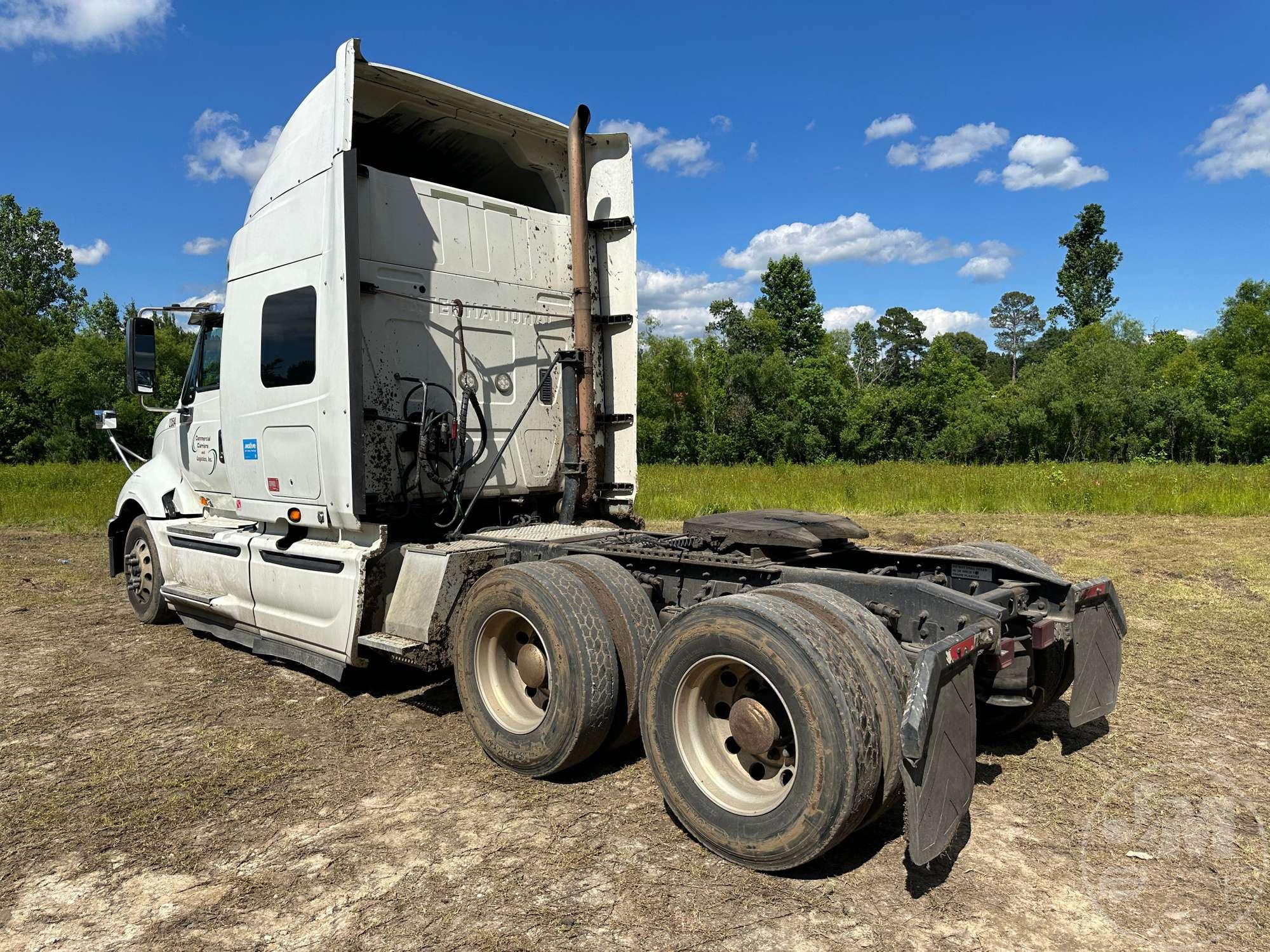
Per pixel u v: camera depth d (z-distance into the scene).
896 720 2.97
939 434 46.22
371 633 4.86
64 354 38.41
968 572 4.29
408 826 3.49
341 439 4.83
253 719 4.84
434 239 5.29
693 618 3.28
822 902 2.87
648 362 49.38
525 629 4.07
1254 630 6.41
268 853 3.28
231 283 5.93
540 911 2.83
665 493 17.67
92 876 3.12
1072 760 4.10
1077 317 84.50
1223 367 48.84
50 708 5.07
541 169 6.10
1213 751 4.19
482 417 5.42
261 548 5.60
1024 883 2.98
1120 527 12.05
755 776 3.29
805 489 17.86
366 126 5.60
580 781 3.94
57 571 9.98
